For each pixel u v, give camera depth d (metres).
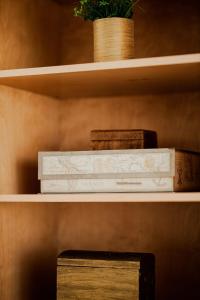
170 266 2.13
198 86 2.03
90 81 1.91
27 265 2.09
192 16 2.15
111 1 1.80
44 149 2.20
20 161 2.05
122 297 1.79
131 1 1.81
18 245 2.05
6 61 2.00
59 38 2.33
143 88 2.06
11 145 2.01
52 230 2.26
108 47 1.78
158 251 2.15
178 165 1.73
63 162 1.81
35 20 2.17
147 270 1.88
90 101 2.28
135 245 2.18
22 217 2.08
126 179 1.74
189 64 1.65
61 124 2.31
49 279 2.23
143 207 2.18
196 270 2.10
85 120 2.28
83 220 2.26
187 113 2.15
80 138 2.29
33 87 2.03
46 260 2.21
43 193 1.83
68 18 2.33
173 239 2.14
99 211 2.24
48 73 1.78
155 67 1.69
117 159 1.76
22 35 2.09
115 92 2.15
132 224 2.19
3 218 1.98
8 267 1.99
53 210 2.27
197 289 2.10
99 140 1.85
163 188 1.70
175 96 2.16
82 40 2.31
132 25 1.82
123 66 1.70
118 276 1.80
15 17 2.06
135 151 1.74
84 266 1.83
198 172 1.93
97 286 1.82
